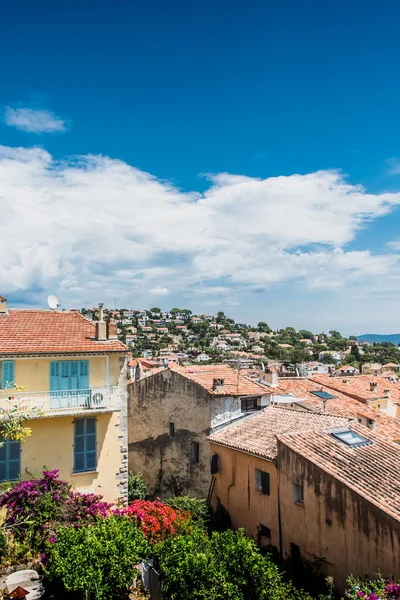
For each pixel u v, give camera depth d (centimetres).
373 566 1619
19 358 2189
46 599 1501
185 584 1429
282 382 4128
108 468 2327
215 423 2781
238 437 2508
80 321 2645
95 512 1883
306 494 1922
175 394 3055
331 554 1786
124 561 1466
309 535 1897
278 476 2088
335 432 2198
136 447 3319
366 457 1959
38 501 1864
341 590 1728
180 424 3003
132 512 2100
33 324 2483
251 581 1457
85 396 2261
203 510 2503
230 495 2455
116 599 1472
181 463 2973
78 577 1392
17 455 2142
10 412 1914
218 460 2569
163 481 3091
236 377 3153
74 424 2264
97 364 2366
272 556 2056
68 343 2348
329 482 1816
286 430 2412
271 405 2883
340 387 4541
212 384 2917
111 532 1575
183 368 3228
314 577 1795
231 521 2425
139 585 1725
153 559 1641
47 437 2206
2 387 2144
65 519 1828
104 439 2328
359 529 1678
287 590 1577
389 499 1652
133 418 3366
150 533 1989
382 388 4812
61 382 2280
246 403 2959
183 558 1489
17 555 1753
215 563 1482
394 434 2792
